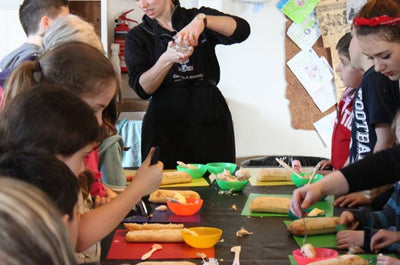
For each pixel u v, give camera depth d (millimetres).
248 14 4035
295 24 4055
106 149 2135
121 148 2242
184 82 2752
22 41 3781
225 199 2141
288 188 2318
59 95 1148
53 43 1731
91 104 1411
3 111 1147
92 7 3928
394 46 1716
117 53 3926
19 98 1138
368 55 1787
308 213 1899
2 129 1113
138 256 1562
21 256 515
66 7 2438
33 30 2383
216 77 2834
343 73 2633
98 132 1209
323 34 4043
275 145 4207
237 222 1853
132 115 4133
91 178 1573
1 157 905
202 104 2766
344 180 1519
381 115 2139
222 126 2820
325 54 4086
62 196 817
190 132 2785
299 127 4176
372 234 1642
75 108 1144
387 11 1733
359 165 1526
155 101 2787
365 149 2256
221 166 2578
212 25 2633
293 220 1853
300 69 4105
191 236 1606
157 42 2766
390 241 1621
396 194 1856
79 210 1384
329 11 4023
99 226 1330
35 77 1404
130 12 4133
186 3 4094
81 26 1780
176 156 2799
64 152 1108
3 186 568
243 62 4094
